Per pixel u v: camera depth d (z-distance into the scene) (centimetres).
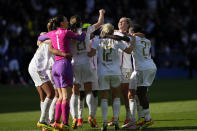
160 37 8769
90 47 2798
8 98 5050
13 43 6981
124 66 2858
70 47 2681
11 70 6994
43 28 7656
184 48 8838
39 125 2577
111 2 9150
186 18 9575
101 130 2553
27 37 7325
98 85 2598
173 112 3441
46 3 8475
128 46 2741
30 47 7162
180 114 3294
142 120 2650
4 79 7206
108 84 2595
